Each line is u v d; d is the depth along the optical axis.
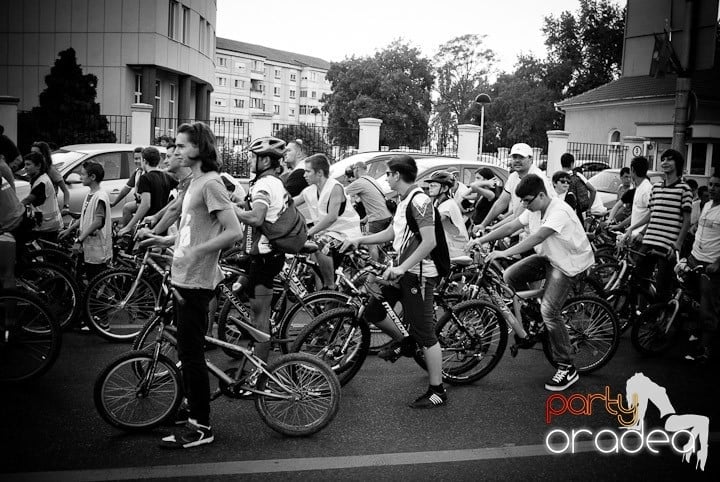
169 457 4.41
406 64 65.94
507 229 6.55
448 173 6.73
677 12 11.46
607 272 8.25
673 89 36.00
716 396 5.97
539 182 6.00
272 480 4.13
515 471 4.37
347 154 20.83
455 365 6.12
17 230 7.05
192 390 4.56
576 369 6.46
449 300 6.33
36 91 28.45
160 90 30.20
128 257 7.65
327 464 4.38
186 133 4.42
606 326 6.52
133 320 7.09
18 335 5.73
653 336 7.07
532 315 6.28
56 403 5.28
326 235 7.49
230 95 95.12
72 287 7.15
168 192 8.12
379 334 6.97
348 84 64.69
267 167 5.63
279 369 4.82
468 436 4.94
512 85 60.97
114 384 4.78
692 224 10.30
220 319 5.85
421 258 5.26
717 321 6.89
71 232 8.58
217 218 4.49
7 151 7.59
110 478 4.08
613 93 39.69
